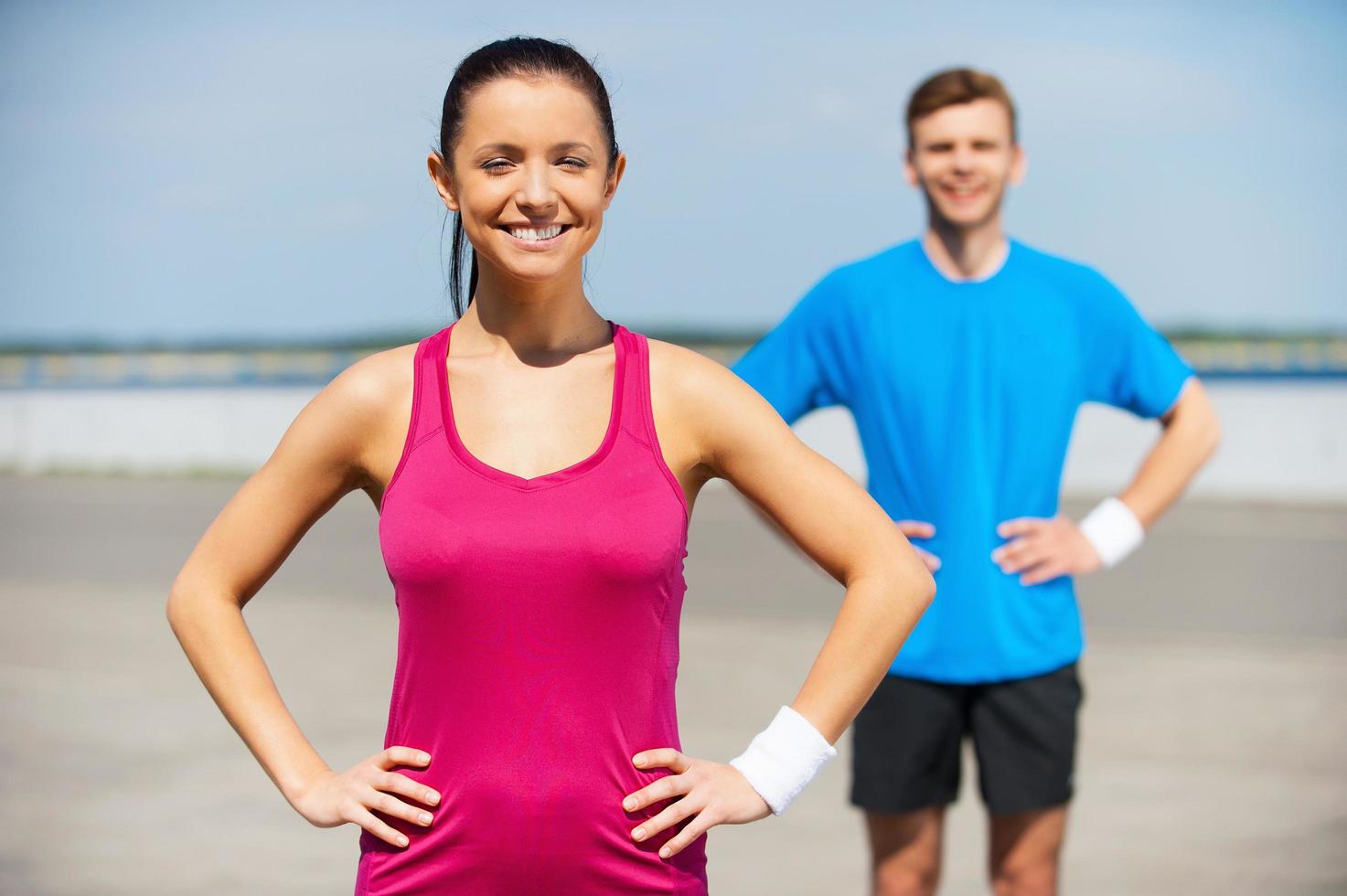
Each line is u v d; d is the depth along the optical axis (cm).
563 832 229
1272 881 498
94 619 1036
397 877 234
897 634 242
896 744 400
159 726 724
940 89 401
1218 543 1402
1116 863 517
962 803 608
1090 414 1845
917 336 405
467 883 231
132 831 562
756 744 241
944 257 408
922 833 407
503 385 240
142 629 995
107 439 2358
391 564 232
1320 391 1814
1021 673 394
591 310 249
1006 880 408
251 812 588
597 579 227
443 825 231
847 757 667
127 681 827
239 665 249
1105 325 413
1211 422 427
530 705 229
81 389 2372
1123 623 996
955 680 395
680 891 236
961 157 397
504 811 229
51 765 655
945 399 402
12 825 569
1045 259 412
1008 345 402
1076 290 410
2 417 2391
